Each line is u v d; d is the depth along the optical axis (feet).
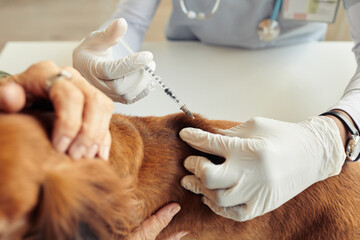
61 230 1.20
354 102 2.38
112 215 1.42
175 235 2.16
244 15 3.54
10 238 1.20
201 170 1.84
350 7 3.01
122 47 3.30
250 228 2.09
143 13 3.68
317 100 3.28
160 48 3.93
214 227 2.12
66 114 1.36
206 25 3.75
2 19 8.66
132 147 1.82
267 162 1.84
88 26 8.37
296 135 2.04
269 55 3.78
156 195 1.87
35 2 9.20
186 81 3.50
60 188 1.18
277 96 3.34
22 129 1.24
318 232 2.02
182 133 2.04
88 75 2.48
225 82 3.49
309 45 3.87
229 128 2.36
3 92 1.32
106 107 1.57
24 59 3.87
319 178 2.06
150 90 2.46
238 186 1.84
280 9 3.43
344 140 2.22
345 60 3.67
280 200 1.91
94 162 1.42
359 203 2.06
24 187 1.12
